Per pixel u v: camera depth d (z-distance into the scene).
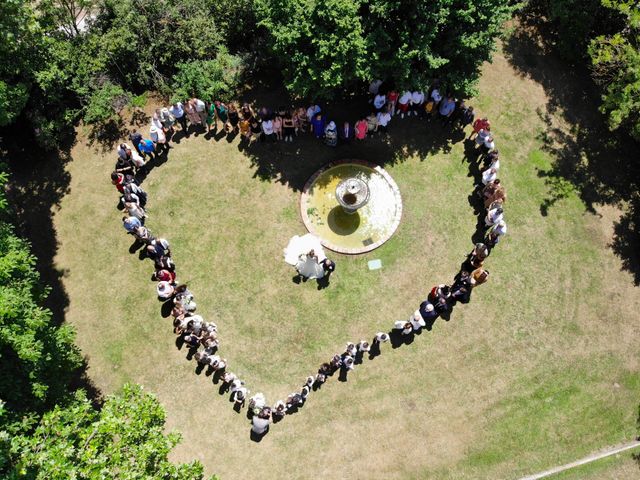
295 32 21.05
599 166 25.69
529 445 20.95
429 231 23.91
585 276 23.59
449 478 20.31
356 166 24.95
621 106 22.53
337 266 23.19
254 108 25.94
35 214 23.77
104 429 14.55
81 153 24.97
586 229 24.44
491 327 22.52
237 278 22.84
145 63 25.08
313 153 25.11
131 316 22.12
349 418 20.97
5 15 19.81
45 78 22.25
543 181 25.22
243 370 21.50
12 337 14.79
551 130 26.28
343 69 21.86
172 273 22.44
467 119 25.11
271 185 24.47
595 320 22.91
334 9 20.73
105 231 23.50
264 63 26.33
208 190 24.33
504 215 24.47
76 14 27.16
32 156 24.77
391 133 25.64
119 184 23.00
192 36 25.28
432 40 22.41
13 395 15.52
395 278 23.08
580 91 27.20
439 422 21.06
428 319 22.42
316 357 21.77
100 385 21.14
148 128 25.59
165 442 15.28
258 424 19.92
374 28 22.05
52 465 13.06
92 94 24.56
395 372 21.70
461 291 22.12
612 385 21.98
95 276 22.75
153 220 23.73
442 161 25.22
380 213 24.20
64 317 22.03
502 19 22.48
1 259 15.63
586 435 21.23
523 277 23.39
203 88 24.50
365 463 20.38
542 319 22.77
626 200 25.11
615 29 27.11
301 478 20.11
